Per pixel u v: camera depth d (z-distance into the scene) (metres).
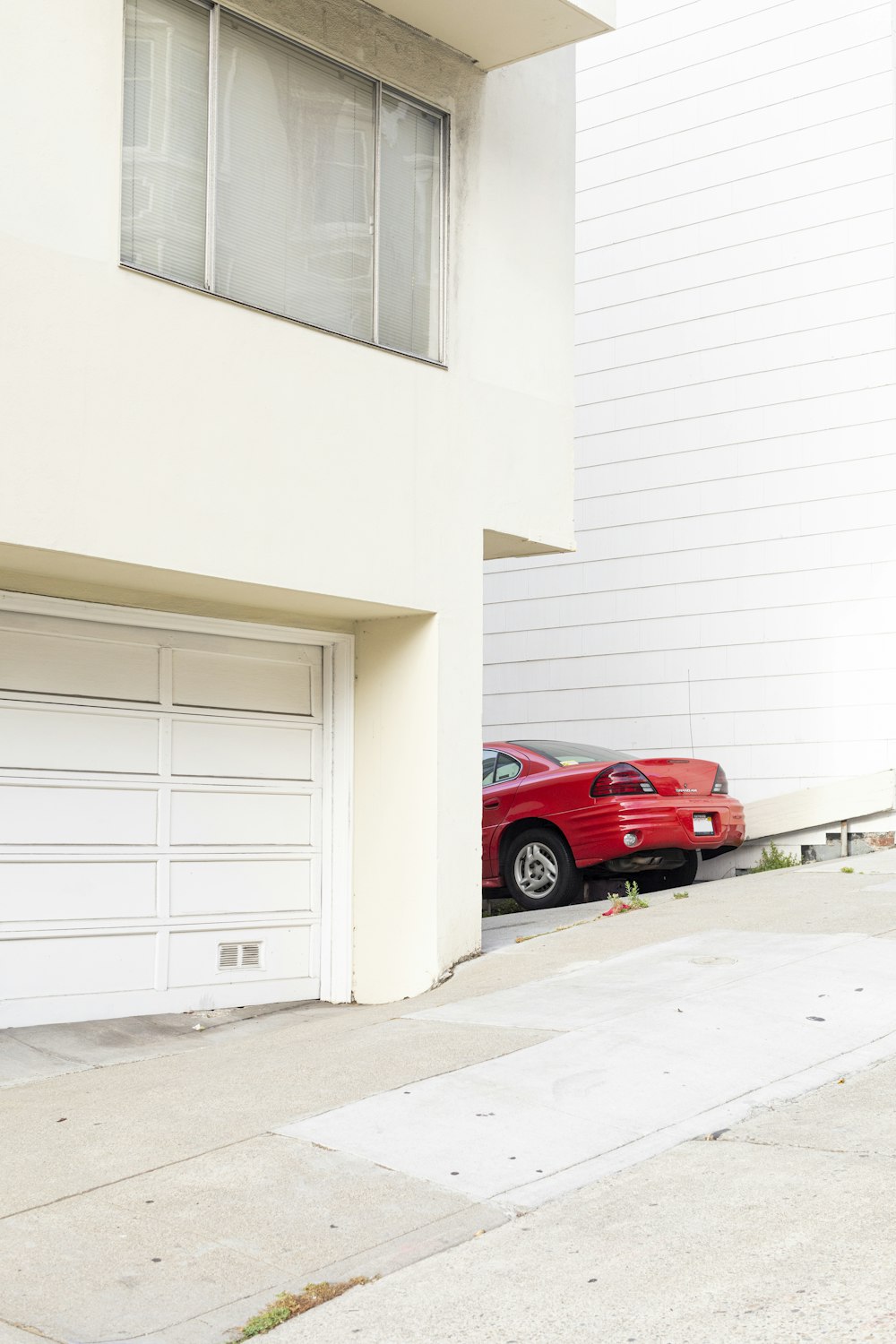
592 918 10.59
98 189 7.45
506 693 16.69
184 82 8.10
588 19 9.24
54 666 8.14
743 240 15.21
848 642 14.16
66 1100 6.50
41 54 7.25
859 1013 7.17
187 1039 8.04
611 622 15.88
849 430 14.31
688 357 15.52
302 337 8.48
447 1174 5.32
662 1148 5.55
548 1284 4.34
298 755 9.41
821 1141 5.49
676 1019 7.14
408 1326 4.12
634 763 11.70
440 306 9.57
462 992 8.34
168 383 7.73
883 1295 4.02
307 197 8.78
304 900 9.36
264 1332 4.16
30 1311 4.28
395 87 9.34
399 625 9.38
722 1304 4.07
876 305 14.23
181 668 8.77
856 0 14.55
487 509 9.68
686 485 15.42
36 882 8.01
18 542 6.99
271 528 8.23
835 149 14.62
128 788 8.44
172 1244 4.75
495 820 12.13
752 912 9.98
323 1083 6.46
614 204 16.25
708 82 15.59
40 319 7.14
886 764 13.83
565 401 10.39
